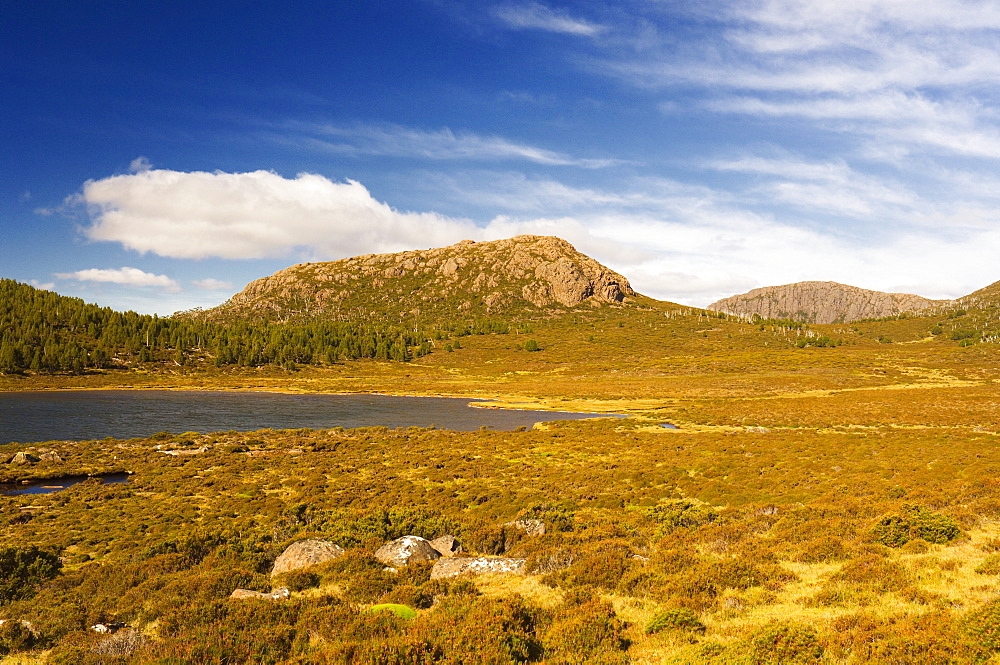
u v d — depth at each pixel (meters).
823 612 11.89
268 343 197.50
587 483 35.56
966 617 9.88
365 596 14.69
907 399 88.69
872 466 34.44
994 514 18.42
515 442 57.25
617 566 15.68
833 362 159.12
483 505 30.03
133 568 19.08
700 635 11.07
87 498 34.03
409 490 35.06
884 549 15.89
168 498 34.25
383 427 71.62
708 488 31.47
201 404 103.38
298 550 19.14
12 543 24.30
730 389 121.50
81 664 10.90
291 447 55.88
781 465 38.03
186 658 10.45
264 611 12.82
